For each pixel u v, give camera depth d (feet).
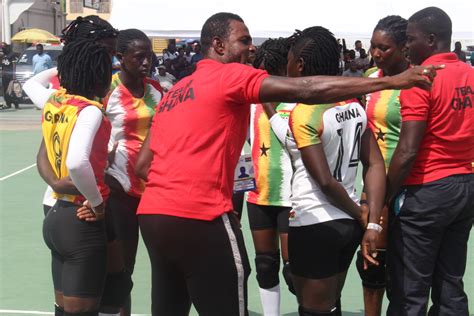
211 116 11.82
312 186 13.32
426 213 13.98
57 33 174.50
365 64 82.23
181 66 84.74
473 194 14.20
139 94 16.98
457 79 13.88
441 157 13.92
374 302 17.22
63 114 13.48
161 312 12.85
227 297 12.13
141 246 26.68
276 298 17.83
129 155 16.72
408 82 10.89
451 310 14.64
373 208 13.28
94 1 171.32
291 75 13.62
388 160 16.01
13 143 55.72
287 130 13.80
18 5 129.08
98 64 13.80
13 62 86.84
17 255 25.55
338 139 13.06
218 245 11.94
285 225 17.21
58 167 13.64
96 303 13.79
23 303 20.61
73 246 13.52
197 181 11.87
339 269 13.56
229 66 11.89
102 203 13.46
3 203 34.42
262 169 17.33
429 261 14.25
